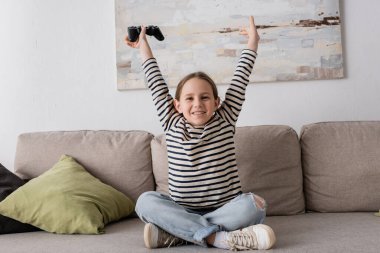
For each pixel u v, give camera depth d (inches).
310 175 76.1
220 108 66.3
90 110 90.0
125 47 88.4
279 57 86.0
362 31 86.1
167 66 87.5
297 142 77.3
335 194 73.9
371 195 72.6
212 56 86.8
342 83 86.4
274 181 74.9
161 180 77.6
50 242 58.4
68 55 90.3
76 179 71.4
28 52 90.7
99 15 89.6
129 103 89.3
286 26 86.0
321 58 85.5
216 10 86.9
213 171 61.8
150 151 80.1
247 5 86.4
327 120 86.4
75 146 80.1
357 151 74.5
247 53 68.6
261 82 87.0
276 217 73.0
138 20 88.1
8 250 54.9
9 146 90.5
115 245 56.3
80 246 55.8
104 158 78.6
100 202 68.6
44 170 79.0
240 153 75.7
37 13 90.6
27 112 90.7
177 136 63.6
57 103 90.5
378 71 85.8
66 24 90.2
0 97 90.7
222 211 58.2
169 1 87.6
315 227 62.7
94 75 89.7
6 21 91.0
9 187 72.1
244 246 53.0
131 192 77.5
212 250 54.1
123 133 82.1
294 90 86.8
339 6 86.0
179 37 87.4
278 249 52.1
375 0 86.0
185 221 56.4
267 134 76.6
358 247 51.3
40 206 65.2
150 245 54.9
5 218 64.9
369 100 85.9
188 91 62.7
